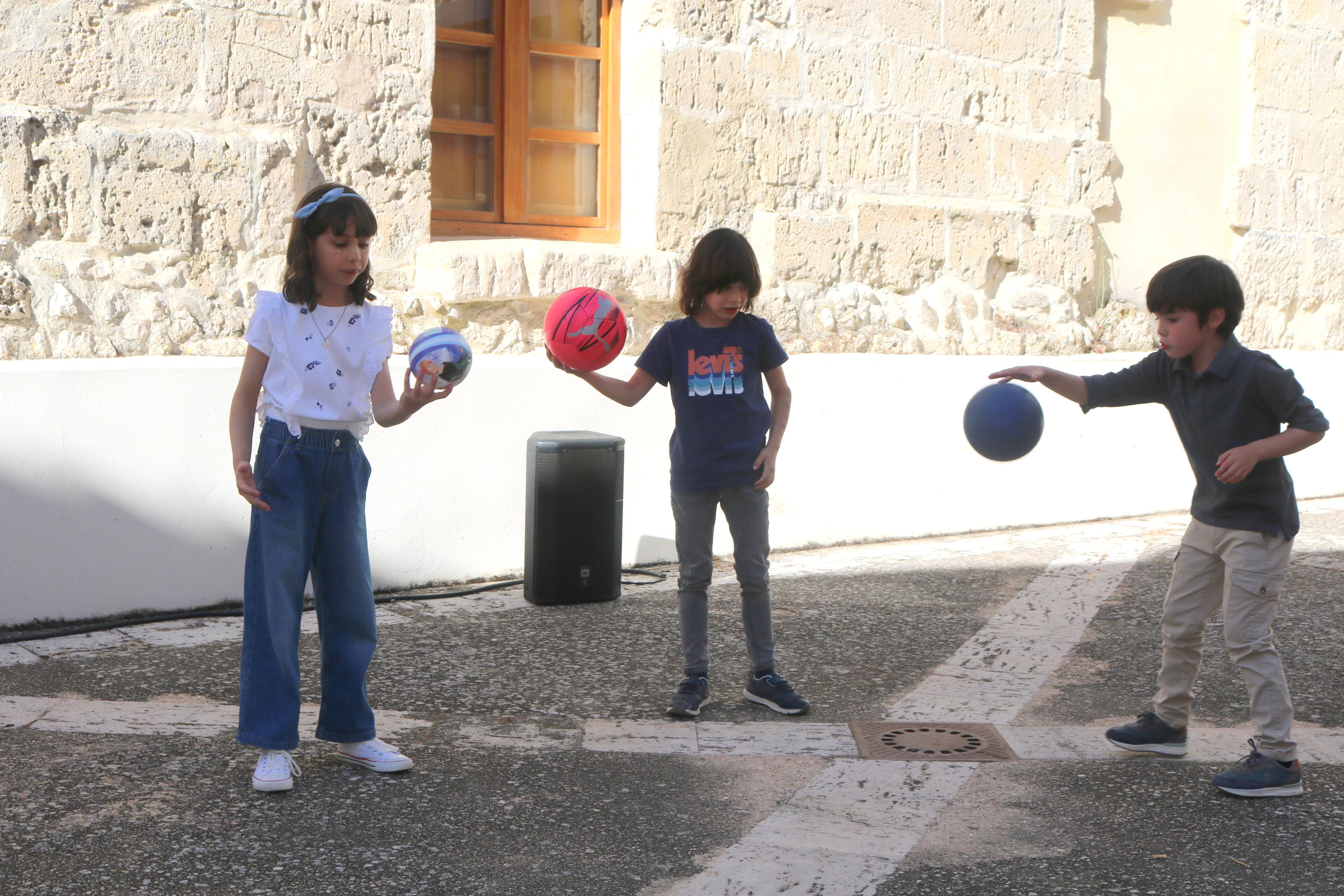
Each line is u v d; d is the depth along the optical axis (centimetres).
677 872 301
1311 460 945
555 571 571
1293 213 991
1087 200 879
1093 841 323
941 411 757
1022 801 351
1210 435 360
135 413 520
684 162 708
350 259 345
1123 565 684
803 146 753
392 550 588
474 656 489
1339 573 669
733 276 411
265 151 586
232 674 457
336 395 351
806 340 749
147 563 528
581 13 719
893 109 787
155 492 527
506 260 634
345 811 336
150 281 566
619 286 674
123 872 295
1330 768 380
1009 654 506
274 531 346
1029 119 849
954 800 351
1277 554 359
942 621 558
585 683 457
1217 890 295
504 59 693
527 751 385
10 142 529
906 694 453
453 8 679
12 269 533
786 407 434
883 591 616
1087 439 820
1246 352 356
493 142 696
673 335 422
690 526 427
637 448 657
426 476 594
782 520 707
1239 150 967
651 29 702
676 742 396
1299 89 984
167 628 516
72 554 510
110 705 418
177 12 567
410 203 633
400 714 417
